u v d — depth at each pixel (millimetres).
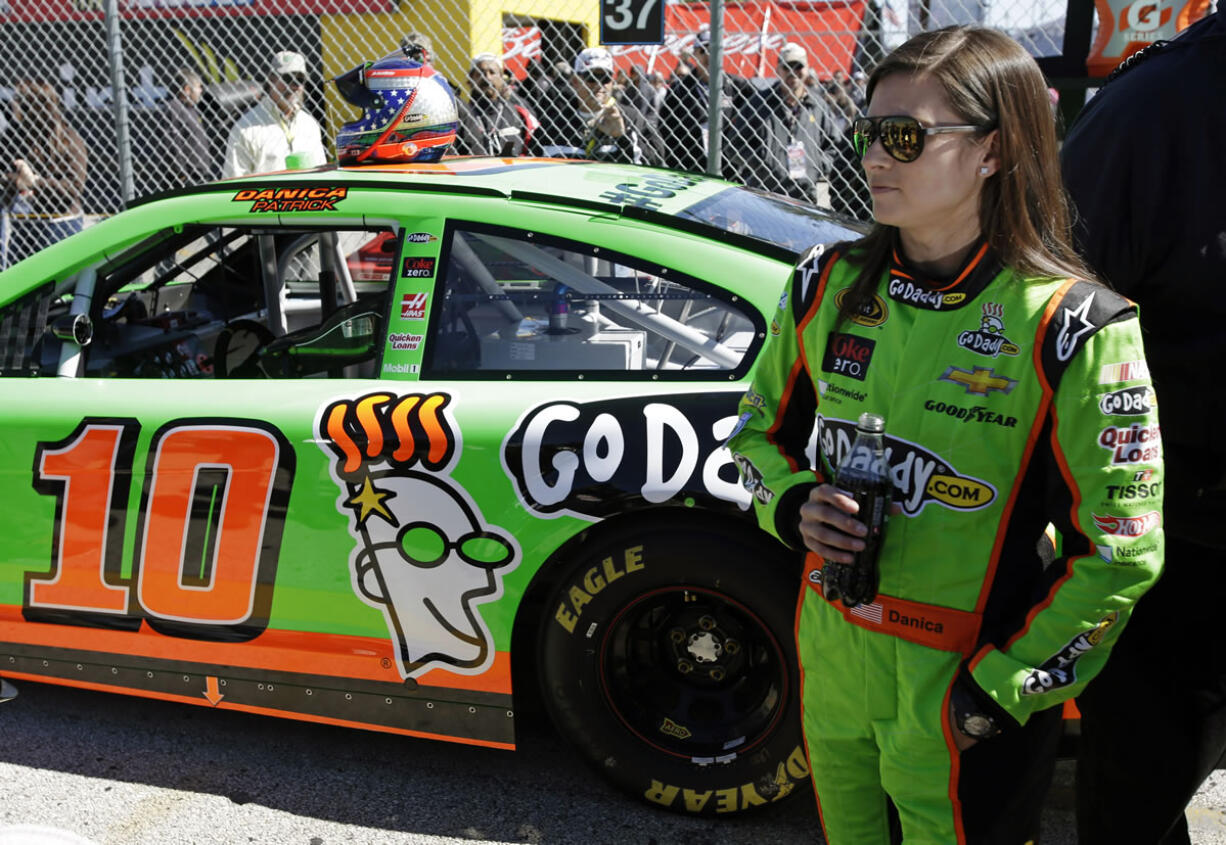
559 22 7250
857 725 1632
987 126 1441
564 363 2631
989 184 1484
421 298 2736
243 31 7387
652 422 2494
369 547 2646
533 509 2521
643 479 2445
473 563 2578
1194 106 1712
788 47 5598
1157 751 1851
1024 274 1469
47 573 2949
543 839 2607
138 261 3178
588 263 2668
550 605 2611
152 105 7375
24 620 3020
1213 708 1839
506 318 2684
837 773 1701
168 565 2828
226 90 6707
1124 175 1776
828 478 1672
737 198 3051
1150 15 4758
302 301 3900
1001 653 1486
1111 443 1427
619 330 2617
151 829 2670
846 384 1602
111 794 2814
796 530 1664
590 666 2602
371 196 2828
